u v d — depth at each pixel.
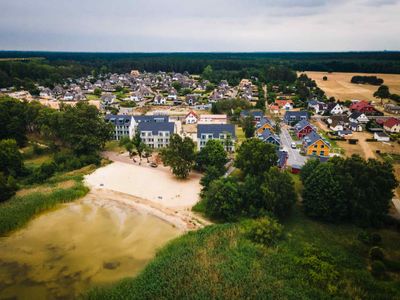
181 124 150.38
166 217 69.00
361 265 50.81
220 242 56.19
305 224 63.25
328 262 50.06
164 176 92.25
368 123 135.38
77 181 86.25
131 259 54.47
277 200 62.91
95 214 70.25
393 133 127.94
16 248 57.22
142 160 106.06
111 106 193.62
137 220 67.81
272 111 174.12
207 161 91.81
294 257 51.66
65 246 58.09
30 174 89.69
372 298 43.25
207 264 49.88
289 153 105.69
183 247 55.38
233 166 94.75
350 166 66.44
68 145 116.31
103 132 110.25
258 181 69.88
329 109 170.38
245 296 43.28
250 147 81.31
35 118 122.69
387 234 59.62
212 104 182.62
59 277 49.72
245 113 157.25
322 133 130.75
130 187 84.31
